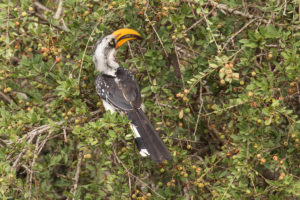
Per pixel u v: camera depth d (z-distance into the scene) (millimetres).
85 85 10914
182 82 10578
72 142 11719
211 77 10617
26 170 9438
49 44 10406
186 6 9789
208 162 9617
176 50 10602
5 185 8641
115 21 11156
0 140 9688
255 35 9117
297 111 11641
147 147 9805
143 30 11031
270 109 8445
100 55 11234
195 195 10023
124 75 11352
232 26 11188
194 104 11711
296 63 8695
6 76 10500
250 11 11391
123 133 9617
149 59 10453
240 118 9297
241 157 9031
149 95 11414
